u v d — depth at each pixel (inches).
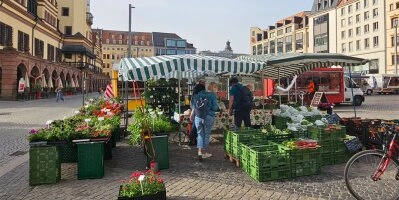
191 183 237.1
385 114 736.3
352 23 2736.2
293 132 319.0
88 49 2711.6
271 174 240.4
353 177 198.2
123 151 353.4
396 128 203.2
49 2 2076.8
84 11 2647.6
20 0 1542.8
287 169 244.8
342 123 382.0
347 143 293.4
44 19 1951.3
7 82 1274.6
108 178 253.1
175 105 460.4
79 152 249.9
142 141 284.2
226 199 204.2
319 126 305.4
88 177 251.3
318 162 254.5
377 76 1780.3
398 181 196.5
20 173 271.3
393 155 197.2
